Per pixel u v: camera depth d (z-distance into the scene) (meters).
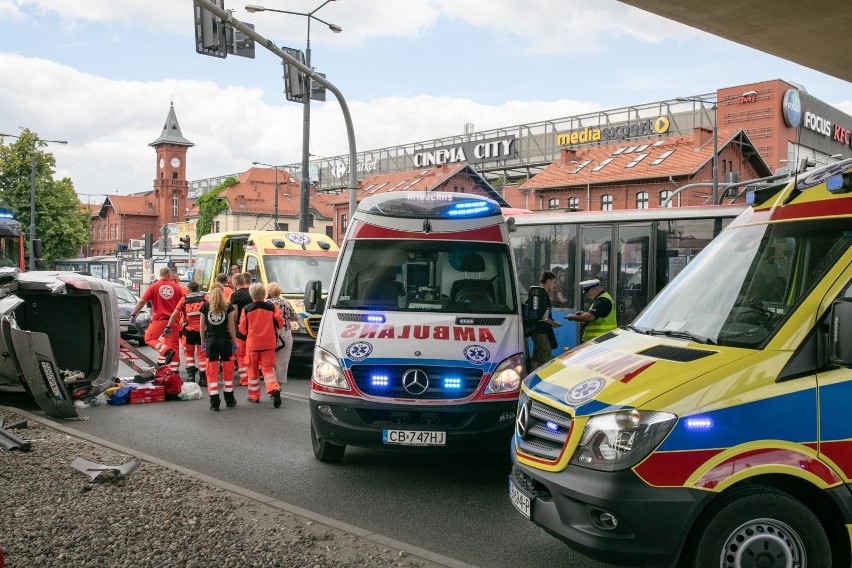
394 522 6.38
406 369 7.38
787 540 4.30
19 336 10.32
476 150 91.94
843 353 4.13
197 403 12.32
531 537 6.02
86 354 11.88
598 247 14.45
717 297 5.16
